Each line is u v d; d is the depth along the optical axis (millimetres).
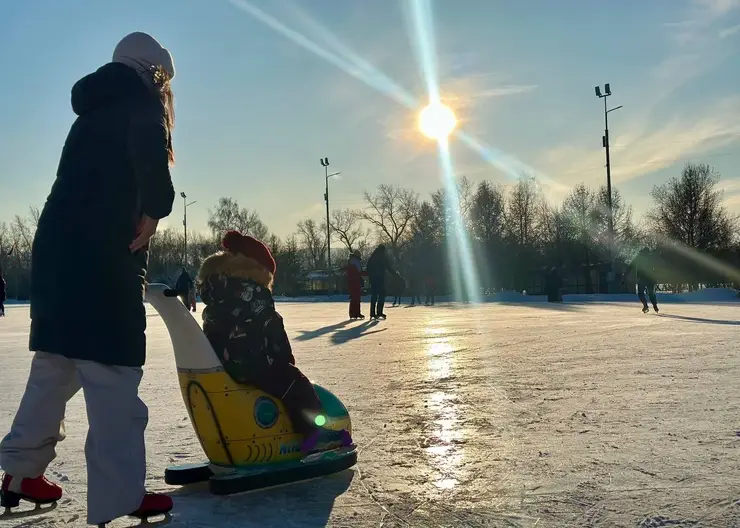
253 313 3459
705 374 6930
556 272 33438
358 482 3682
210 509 3301
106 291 2889
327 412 3844
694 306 24562
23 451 3115
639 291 19891
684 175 55594
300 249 91375
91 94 3033
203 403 3500
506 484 3586
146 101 3039
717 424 4758
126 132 2990
